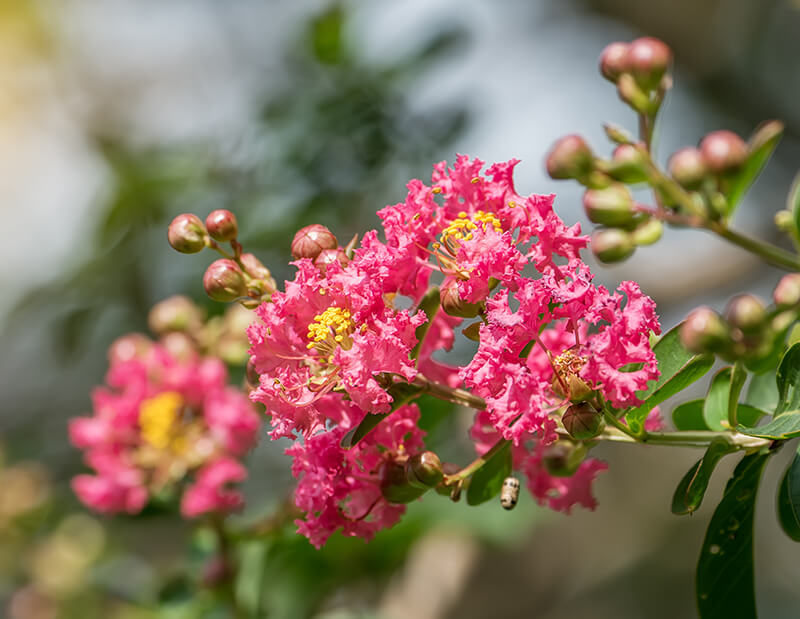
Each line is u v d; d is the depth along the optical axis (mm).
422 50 4633
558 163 2234
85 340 4656
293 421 1938
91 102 6113
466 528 3992
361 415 2002
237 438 3406
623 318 1876
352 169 4441
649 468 6684
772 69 5754
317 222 4281
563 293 1888
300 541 3611
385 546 3875
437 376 2123
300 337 1966
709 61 5785
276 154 4496
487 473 2195
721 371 2283
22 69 6164
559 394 1960
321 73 4742
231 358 3469
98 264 4684
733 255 5285
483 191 2094
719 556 2105
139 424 3502
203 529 3637
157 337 4609
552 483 2291
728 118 5848
